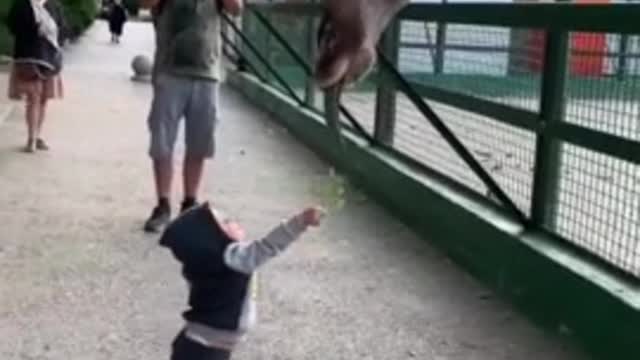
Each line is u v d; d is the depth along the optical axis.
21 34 10.67
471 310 5.79
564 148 5.76
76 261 6.59
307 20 12.19
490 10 6.43
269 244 3.85
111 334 5.29
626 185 5.11
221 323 3.92
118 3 45.97
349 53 2.34
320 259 6.78
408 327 5.48
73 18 31.84
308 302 5.86
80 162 10.32
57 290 5.98
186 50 7.36
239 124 13.63
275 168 10.27
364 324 5.52
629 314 4.66
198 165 7.57
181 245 3.89
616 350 4.77
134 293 5.96
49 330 5.32
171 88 7.34
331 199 8.30
